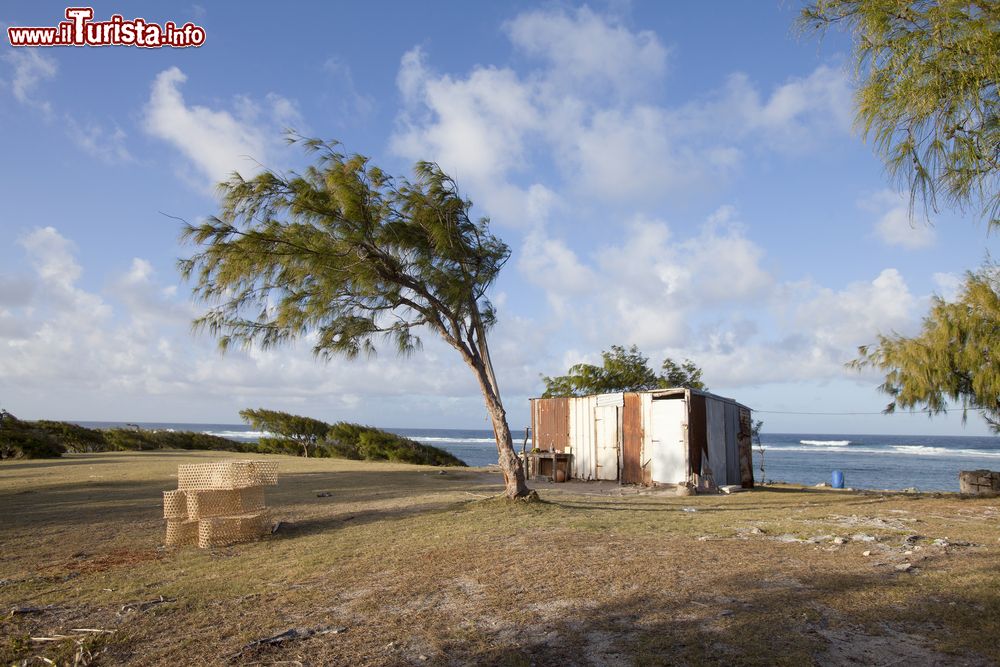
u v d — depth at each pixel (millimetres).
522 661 3963
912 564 6074
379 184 10664
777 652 3922
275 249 9352
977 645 3920
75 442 35438
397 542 8164
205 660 4195
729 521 9492
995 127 4945
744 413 20203
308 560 7262
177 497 8656
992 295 11250
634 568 6152
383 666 3998
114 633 4742
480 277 11609
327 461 27766
